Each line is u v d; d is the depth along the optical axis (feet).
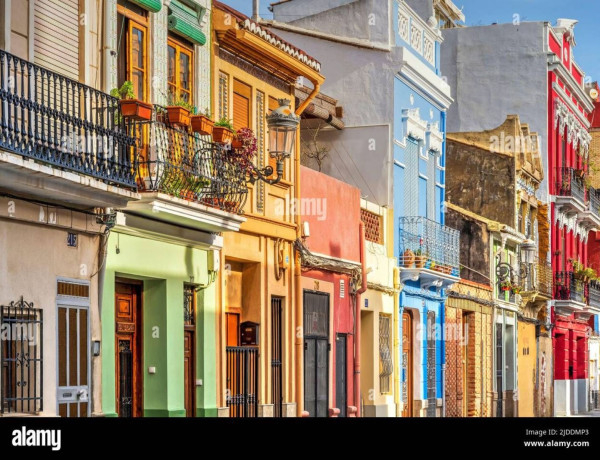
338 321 84.79
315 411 80.48
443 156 110.32
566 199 152.66
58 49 52.75
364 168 96.22
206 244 64.80
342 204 85.81
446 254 106.22
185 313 64.64
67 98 48.93
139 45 59.26
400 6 98.89
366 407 90.79
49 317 50.70
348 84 97.45
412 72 99.35
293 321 77.41
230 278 71.87
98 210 54.29
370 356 91.20
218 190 61.26
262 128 75.10
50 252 51.01
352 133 96.68
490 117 144.87
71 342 52.42
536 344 145.89
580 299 160.15
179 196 57.72
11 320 47.75
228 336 71.26
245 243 71.46
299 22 100.22
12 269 48.37
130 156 53.47
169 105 61.16
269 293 74.38
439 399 106.01
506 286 126.11
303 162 96.99
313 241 80.74
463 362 115.65
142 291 61.21
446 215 123.13
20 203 48.65
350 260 86.74
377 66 96.78
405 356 99.66
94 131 50.93
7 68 45.57
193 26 64.64
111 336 55.88
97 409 54.19
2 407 47.26
